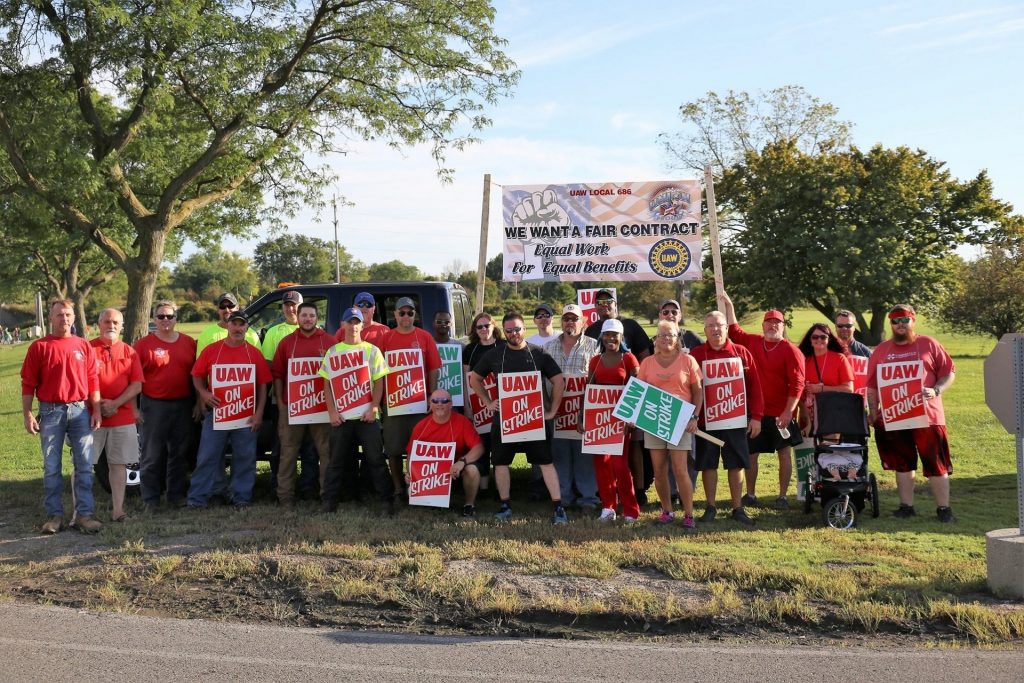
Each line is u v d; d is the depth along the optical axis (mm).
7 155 21703
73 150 18438
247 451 8711
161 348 8680
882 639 5094
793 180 42062
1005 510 8336
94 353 7836
